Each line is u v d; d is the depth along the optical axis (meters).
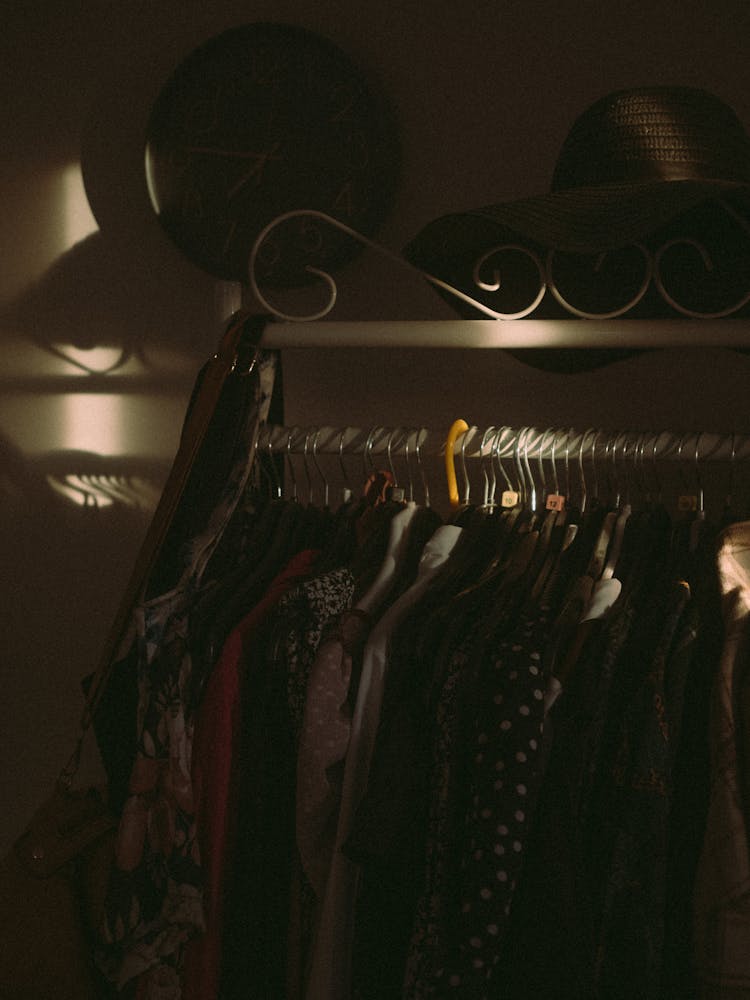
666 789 1.02
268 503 1.37
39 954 1.25
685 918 1.05
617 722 1.09
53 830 1.27
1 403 2.01
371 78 1.88
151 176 1.90
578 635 1.12
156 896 1.15
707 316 1.23
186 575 1.23
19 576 2.02
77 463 1.99
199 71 1.88
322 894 1.16
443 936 1.04
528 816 1.02
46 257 1.98
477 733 1.07
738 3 1.76
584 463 1.74
